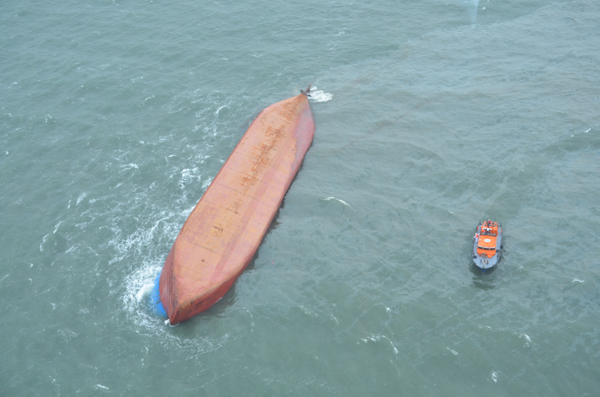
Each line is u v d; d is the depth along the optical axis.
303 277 69.44
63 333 63.12
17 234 76.31
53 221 78.06
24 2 132.75
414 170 85.50
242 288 68.69
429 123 95.19
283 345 61.34
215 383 57.66
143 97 102.62
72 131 95.12
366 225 76.44
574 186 81.00
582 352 59.53
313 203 80.31
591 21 123.69
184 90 104.38
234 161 83.62
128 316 64.94
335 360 59.56
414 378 57.62
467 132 92.75
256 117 95.00
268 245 74.25
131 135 93.81
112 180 84.88
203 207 75.75
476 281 68.12
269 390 56.81
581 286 66.69
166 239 74.75
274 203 78.75
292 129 91.94
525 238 73.25
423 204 79.31
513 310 64.44
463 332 62.00
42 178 85.94
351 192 82.06
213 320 64.75
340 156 89.12
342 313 64.50
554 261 70.06
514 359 59.16
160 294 67.06
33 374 58.91
